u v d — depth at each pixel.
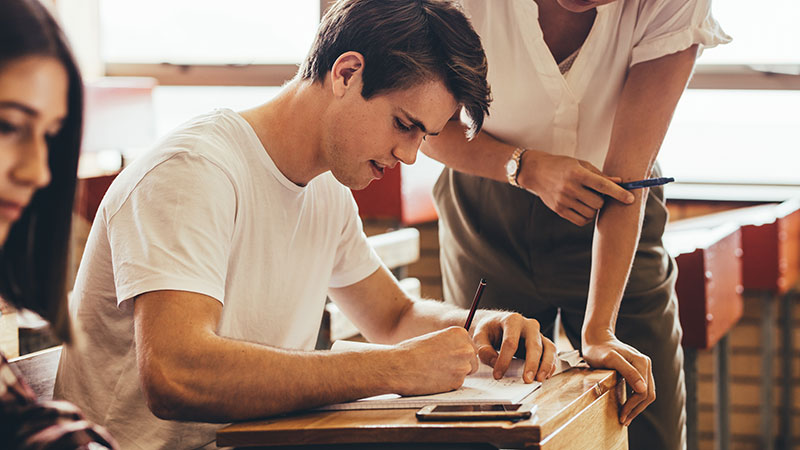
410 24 1.36
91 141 3.55
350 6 1.40
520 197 1.98
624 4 1.75
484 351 1.48
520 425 1.11
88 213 3.44
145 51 4.37
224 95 4.33
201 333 1.23
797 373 3.70
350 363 1.27
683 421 2.02
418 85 1.36
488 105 1.45
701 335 2.53
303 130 1.45
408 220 3.24
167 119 4.39
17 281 0.88
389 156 1.42
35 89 0.76
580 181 1.69
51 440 0.76
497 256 2.04
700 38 1.69
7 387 0.81
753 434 3.78
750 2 3.70
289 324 1.56
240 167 1.42
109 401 1.42
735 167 3.88
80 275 1.44
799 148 3.78
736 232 2.97
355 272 1.72
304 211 1.55
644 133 1.72
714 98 3.82
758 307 3.73
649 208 1.99
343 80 1.39
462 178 2.07
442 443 1.13
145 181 1.33
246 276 1.47
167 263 1.26
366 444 1.14
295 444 1.14
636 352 1.50
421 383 1.29
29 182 0.77
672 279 2.01
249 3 4.23
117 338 1.41
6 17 0.74
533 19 1.77
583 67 1.81
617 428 1.45
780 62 3.72
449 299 2.18
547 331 2.13
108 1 4.34
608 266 1.66
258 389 1.21
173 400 1.20
